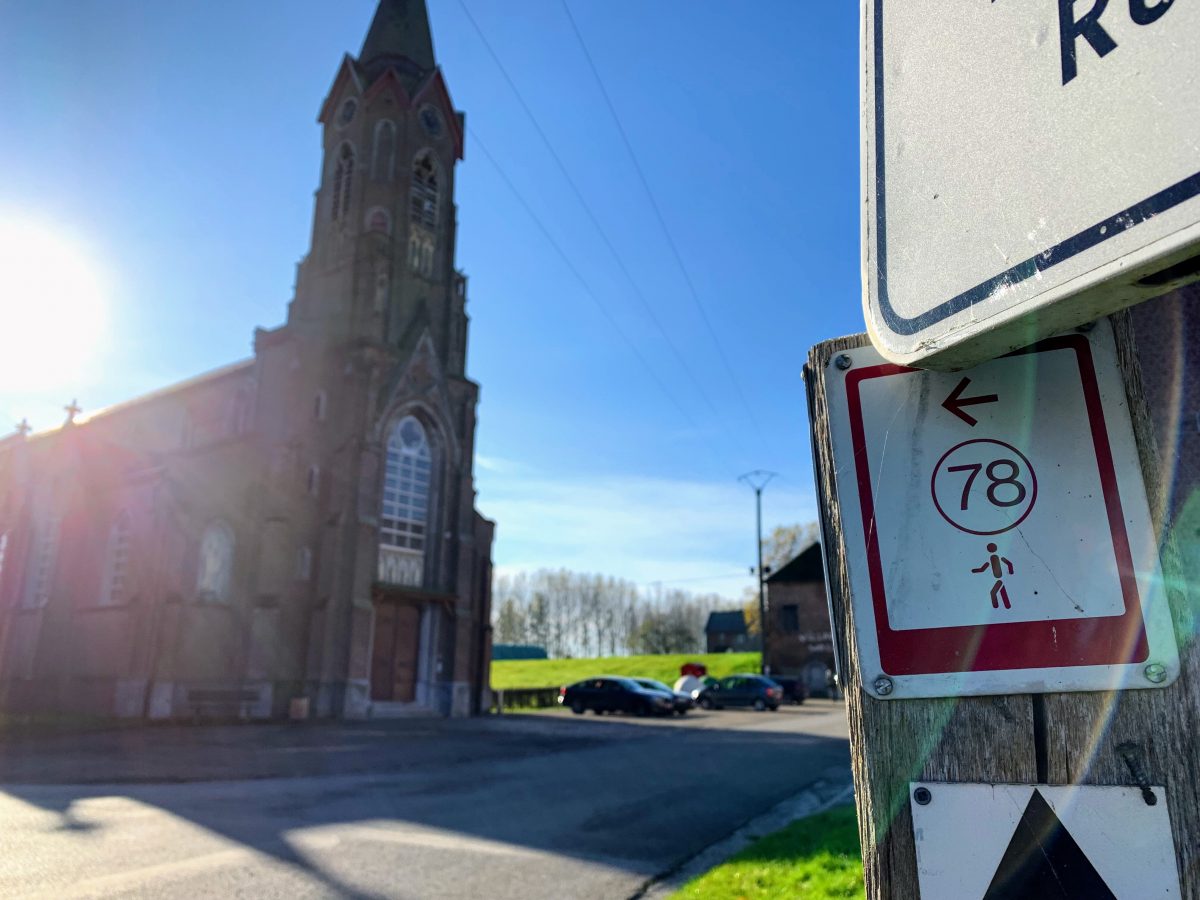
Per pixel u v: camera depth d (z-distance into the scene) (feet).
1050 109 3.65
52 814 31.37
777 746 62.39
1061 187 3.53
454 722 93.56
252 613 95.61
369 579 98.32
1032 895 4.23
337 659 94.22
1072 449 4.53
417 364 110.52
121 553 105.09
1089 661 4.29
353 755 55.16
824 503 5.40
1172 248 2.99
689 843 27.76
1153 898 3.98
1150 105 3.18
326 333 107.04
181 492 97.50
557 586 393.70
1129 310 4.55
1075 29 3.58
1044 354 4.70
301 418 102.68
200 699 91.56
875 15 5.01
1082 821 4.19
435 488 111.04
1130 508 4.33
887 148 4.71
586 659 262.88
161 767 46.29
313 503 99.45
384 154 116.57
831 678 158.81
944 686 4.59
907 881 4.54
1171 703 4.10
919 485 4.91
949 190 4.19
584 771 47.21
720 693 123.75
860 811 4.86
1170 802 4.02
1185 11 3.11
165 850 25.64
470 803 35.76
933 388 5.00
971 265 3.99
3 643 112.78
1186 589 4.15
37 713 96.89
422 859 25.07
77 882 21.95
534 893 21.54
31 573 116.26
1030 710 4.44
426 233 119.44
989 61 4.05
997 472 4.70
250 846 26.35
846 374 5.33
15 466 125.49
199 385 127.13
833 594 5.24
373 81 120.88
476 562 118.83
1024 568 4.53
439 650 107.24
